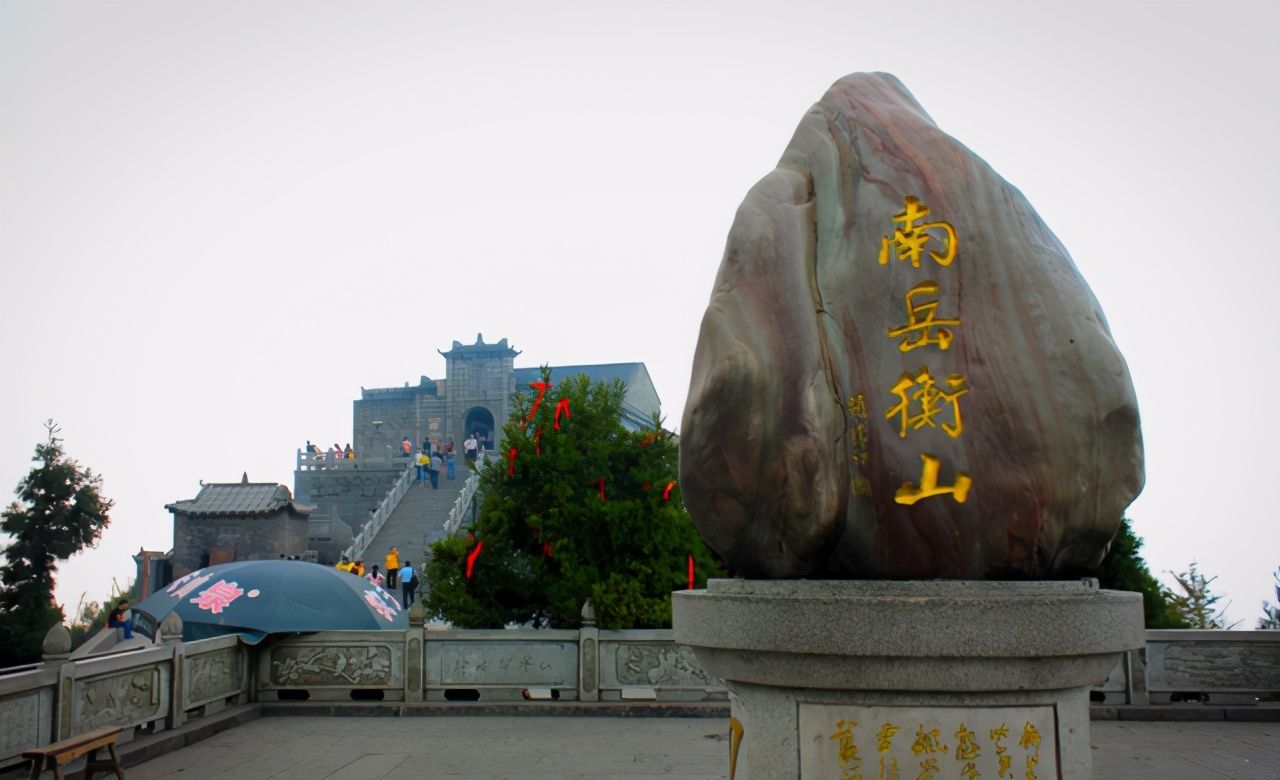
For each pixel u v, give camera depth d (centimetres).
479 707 1133
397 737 1006
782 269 566
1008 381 522
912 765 467
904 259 548
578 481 1277
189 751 938
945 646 457
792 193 594
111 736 758
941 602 461
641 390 5144
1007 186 564
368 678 1167
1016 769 465
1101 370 514
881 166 571
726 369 540
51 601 2189
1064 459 511
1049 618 461
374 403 5181
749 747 505
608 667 1157
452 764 877
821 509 519
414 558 3036
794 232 575
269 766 871
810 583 514
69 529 2222
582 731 1035
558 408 1305
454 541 1306
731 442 543
